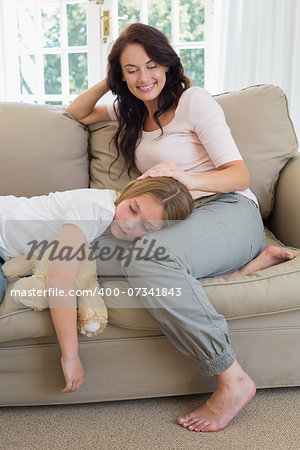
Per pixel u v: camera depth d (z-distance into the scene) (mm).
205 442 1241
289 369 1419
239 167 1509
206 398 1442
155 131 1663
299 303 1329
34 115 1780
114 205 1367
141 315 1312
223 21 2760
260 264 1453
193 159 1616
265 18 2629
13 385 1358
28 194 1737
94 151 1854
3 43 3201
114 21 3150
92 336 1337
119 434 1282
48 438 1271
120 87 1689
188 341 1263
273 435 1263
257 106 1786
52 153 1745
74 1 3201
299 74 2600
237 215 1478
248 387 1285
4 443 1251
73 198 1390
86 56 3287
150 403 1424
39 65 3354
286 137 1793
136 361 1375
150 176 1409
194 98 1579
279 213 1749
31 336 1283
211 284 1316
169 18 3100
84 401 1393
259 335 1386
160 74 1574
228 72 2764
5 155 1713
